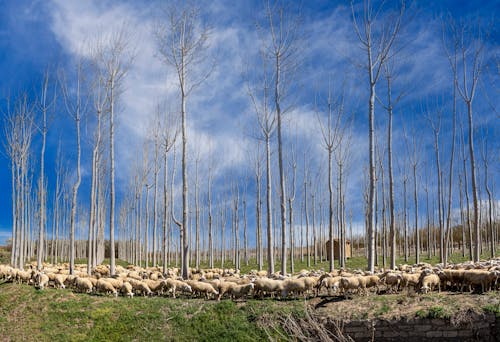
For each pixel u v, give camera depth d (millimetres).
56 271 27281
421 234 49312
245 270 38594
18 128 32562
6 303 21203
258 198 36500
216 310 18375
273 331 16672
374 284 18484
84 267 34156
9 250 56938
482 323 15266
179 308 18828
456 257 38469
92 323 18656
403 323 15758
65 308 19766
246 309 18125
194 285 19922
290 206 33062
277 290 18750
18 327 19109
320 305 17656
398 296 17547
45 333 18406
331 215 27891
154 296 20844
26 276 23453
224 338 16922
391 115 26141
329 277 18562
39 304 20422
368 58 22891
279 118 24969
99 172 42625
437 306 16047
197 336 17250
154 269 32312
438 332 15461
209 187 41281
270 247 24531
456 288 18172
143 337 17562
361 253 51500
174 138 30828
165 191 30922
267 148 25609
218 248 51031
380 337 15852
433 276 17656
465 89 26891
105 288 20797
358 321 16078
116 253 70125
